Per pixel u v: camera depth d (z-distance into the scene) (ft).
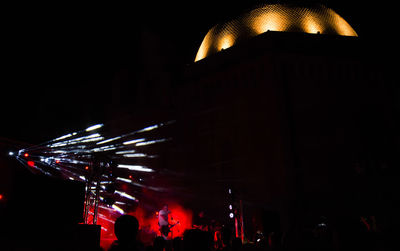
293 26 74.64
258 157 63.72
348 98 65.72
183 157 76.89
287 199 56.29
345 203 56.08
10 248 12.62
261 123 65.00
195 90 79.36
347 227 8.77
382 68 69.31
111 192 35.58
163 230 47.91
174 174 76.13
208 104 75.97
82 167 49.57
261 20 78.69
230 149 69.77
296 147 60.18
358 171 59.98
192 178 73.36
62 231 13.84
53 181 14.28
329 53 67.72
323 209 55.21
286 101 62.28
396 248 9.18
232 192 53.98
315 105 63.52
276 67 64.44
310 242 13.76
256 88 67.36
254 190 62.18
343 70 67.36
